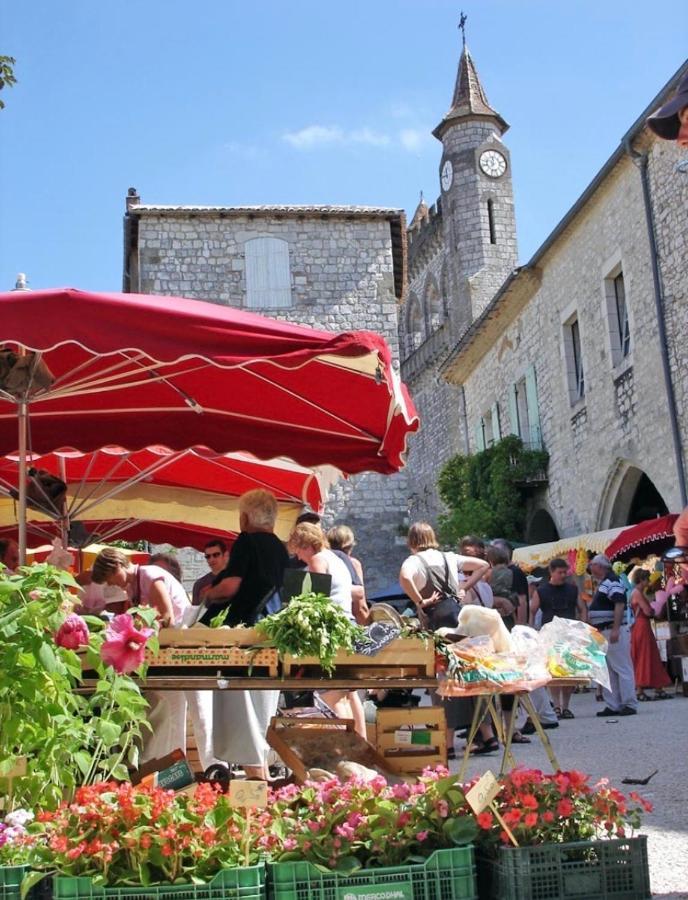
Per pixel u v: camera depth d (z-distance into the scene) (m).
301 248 29.30
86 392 6.61
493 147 40.75
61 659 4.44
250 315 5.71
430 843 3.88
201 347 5.16
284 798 4.13
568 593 12.34
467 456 32.88
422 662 5.15
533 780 4.03
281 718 5.63
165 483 10.06
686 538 5.14
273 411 7.36
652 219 20.03
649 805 4.04
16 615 4.23
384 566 28.80
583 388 24.69
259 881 3.61
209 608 6.27
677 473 19.39
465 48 42.84
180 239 28.88
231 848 3.70
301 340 5.34
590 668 4.33
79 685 5.07
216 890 3.58
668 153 19.22
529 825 3.83
